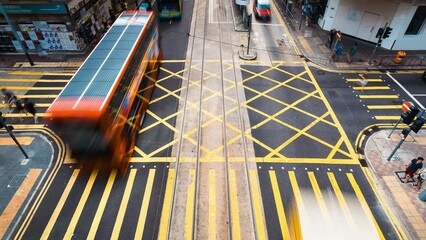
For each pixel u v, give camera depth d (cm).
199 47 2609
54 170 1479
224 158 1538
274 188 1384
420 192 1365
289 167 1490
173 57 2461
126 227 1229
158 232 1209
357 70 2284
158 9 3119
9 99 1895
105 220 1256
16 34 2144
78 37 2473
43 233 1210
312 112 1859
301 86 2111
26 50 2364
